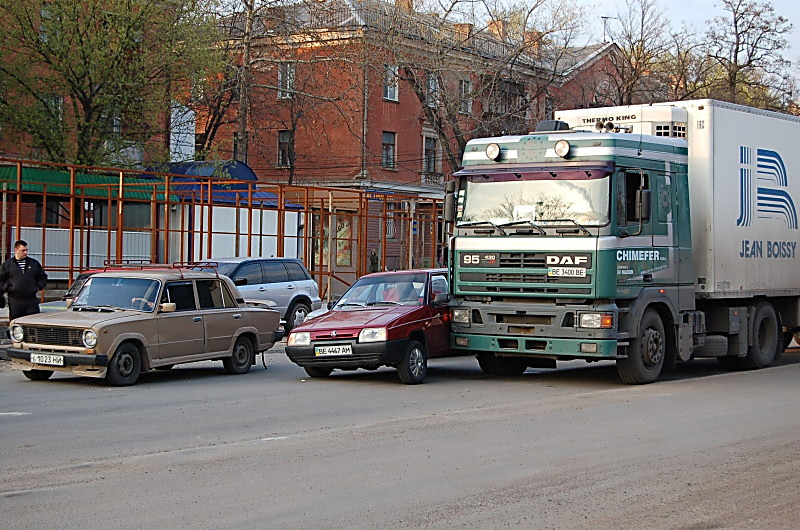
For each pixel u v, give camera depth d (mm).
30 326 14570
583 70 50562
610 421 11406
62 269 23656
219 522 6781
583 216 14250
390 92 53219
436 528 6727
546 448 9664
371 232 51375
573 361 19969
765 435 10516
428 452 9414
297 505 7289
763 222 17359
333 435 10336
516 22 42406
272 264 24141
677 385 15125
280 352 20891
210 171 36344
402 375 14820
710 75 51562
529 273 14602
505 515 7086
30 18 31875
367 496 7602
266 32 40062
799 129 18453
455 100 42250
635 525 6891
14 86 32625
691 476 8453
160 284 15242
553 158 14609
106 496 7508
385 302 15648
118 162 33750
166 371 16859
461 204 15289
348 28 41469
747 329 17328
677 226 15641
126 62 32844
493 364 16578
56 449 9422
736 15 49594
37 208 35375
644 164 14914
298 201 39031
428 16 40875
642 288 14789
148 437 10133
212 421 11234
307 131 52219
